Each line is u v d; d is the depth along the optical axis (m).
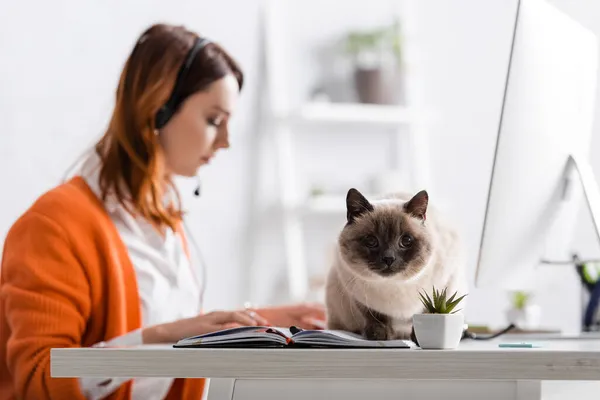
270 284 3.24
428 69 3.38
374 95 3.19
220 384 1.12
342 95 3.30
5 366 1.62
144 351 1.06
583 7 2.81
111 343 1.51
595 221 1.25
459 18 3.37
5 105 2.85
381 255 1.26
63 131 2.92
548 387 1.20
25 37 2.89
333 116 3.10
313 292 3.03
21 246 1.60
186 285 1.90
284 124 3.18
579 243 2.78
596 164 2.63
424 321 1.07
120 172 1.82
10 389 1.61
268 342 1.11
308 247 3.26
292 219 3.16
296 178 3.25
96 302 1.65
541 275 1.43
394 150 3.37
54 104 2.92
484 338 1.50
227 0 3.19
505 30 3.31
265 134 3.24
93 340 1.67
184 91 1.82
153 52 1.80
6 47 2.86
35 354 1.50
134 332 1.52
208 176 3.15
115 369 1.07
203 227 3.13
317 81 3.29
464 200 3.33
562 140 1.29
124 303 1.69
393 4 3.35
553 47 1.25
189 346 1.13
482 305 3.17
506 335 1.61
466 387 1.10
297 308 1.79
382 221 1.30
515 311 2.12
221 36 3.17
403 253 1.28
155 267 1.85
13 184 2.86
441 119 3.37
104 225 1.70
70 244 1.62
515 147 1.23
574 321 2.90
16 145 2.87
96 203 1.76
